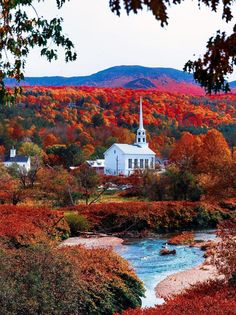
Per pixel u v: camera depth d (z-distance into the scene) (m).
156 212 56.69
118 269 23.23
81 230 49.59
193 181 68.69
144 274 32.12
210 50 5.02
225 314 14.52
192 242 45.56
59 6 11.14
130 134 182.00
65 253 20.44
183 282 29.38
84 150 146.50
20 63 11.41
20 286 15.97
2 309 15.07
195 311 14.91
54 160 113.44
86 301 19.36
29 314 15.73
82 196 69.25
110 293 20.95
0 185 67.69
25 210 46.94
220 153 87.94
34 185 69.62
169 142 183.75
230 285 20.20
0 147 142.12
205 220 58.84
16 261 17.61
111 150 121.38
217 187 61.16
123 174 111.56
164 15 4.01
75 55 11.59
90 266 21.81
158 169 87.56
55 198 64.75
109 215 54.34
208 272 31.73
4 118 172.75
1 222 36.97
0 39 10.96
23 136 164.00
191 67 5.14
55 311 16.69
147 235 52.19
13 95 11.85
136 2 3.98
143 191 73.88
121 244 45.72
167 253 39.75
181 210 58.56
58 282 17.38
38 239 32.16
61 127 187.38
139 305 22.28
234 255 21.97
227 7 4.69
